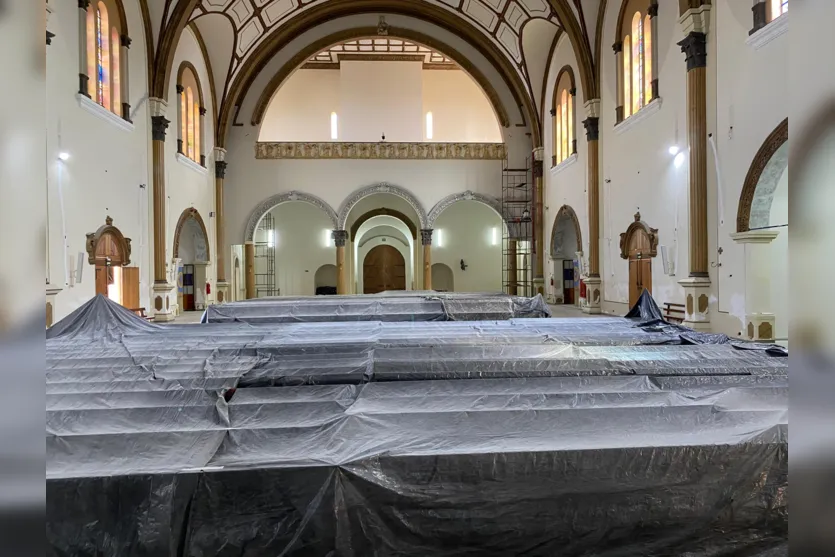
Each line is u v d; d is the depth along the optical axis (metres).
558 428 3.87
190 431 3.76
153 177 17.50
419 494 3.21
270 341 7.90
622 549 3.28
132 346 7.64
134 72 16.42
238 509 3.08
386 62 28.73
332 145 25.61
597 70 18.53
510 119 25.97
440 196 25.92
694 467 3.35
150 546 3.02
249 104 25.16
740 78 11.06
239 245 25.38
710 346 7.30
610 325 9.77
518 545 3.25
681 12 12.62
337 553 3.11
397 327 9.69
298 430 3.83
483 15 23.55
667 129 13.98
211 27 21.73
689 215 12.74
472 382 5.16
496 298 12.98
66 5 12.73
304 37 25.02
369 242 34.38
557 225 23.06
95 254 13.85
